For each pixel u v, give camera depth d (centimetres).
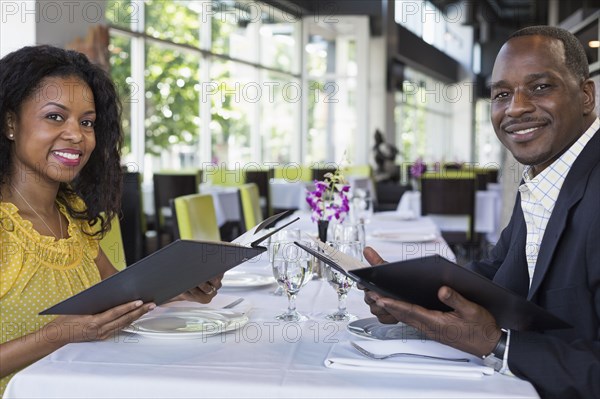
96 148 182
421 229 364
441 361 121
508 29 2256
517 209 167
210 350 130
